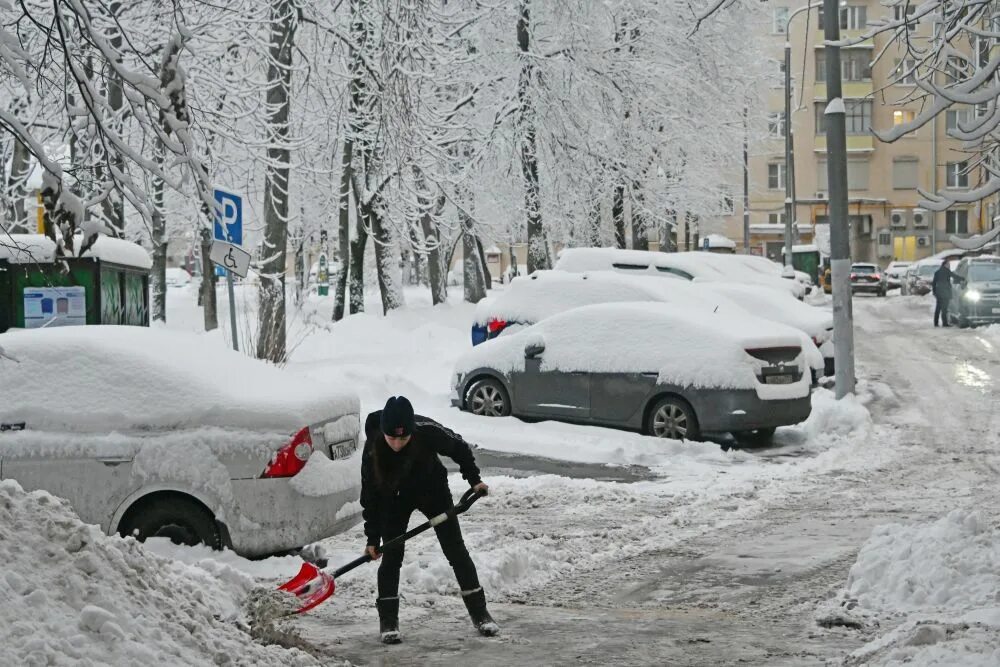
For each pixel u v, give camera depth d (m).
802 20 74.75
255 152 21.36
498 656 6.99
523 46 29.22
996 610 7.45
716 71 33.78
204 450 8.80
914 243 82.31
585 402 16.44
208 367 9.30
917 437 17.27
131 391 8.97
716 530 11.00
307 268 49.62
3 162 17.91
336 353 26.62
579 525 11.23
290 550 9.34
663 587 8.83
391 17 21.23
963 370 25.92
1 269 14.27
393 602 7.38
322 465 9.01
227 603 7.12
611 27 30.95
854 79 78.44
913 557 8.48
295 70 23.19
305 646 7.00
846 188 19.91
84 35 7.34
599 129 30.92
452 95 29.66
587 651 7.08
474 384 17.41
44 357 9.12
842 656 6.84
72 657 5.17
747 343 15.52
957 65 11.30
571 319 16.86
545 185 30.67
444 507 7.55
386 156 23.20
